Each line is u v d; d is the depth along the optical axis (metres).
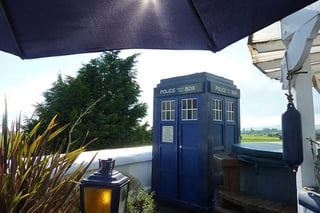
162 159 4.64
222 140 4.31
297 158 1.41
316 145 1.76
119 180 1.25
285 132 1.46
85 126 8.41
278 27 1.96
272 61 2.61
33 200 1.31
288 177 2.87
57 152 1.61
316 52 2.35
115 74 10.02
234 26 1.29
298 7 1.04
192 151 4.17
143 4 1.36
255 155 3.00
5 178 1.28
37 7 1.33
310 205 1.50
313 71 2.95
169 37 1.55
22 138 1.57
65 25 1.47
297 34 1.62
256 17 1.19
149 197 2.72
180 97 4.44
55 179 1.46
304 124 1.79
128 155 4.32
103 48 1.64
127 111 9.94
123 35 1.57
